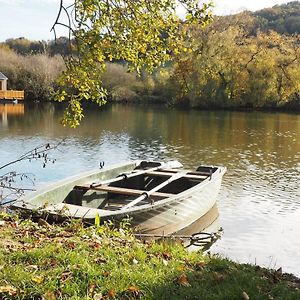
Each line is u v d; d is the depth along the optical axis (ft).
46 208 23.43
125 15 17.61
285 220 34.83
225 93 148.97
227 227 32.78
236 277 13.83
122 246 16.20
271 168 55.98
